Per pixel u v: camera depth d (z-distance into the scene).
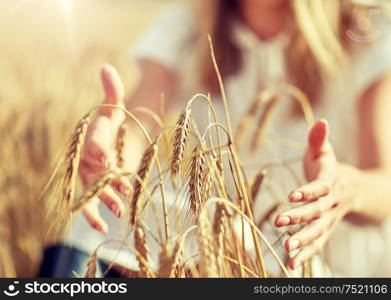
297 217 1.30
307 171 1.40
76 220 1.57
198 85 1.98
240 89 1.90
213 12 1.95
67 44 3.09
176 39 2.06
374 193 1.47
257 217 1.66
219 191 1.31
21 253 2.11
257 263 1.37
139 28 5.87
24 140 2.29
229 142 1.31
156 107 1.96
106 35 4.61
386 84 1.82
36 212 2.08
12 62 2.85
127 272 1.51
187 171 1.26
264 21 1.88
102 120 1.38
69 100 2.61
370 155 1.76
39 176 2.17
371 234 1.77
